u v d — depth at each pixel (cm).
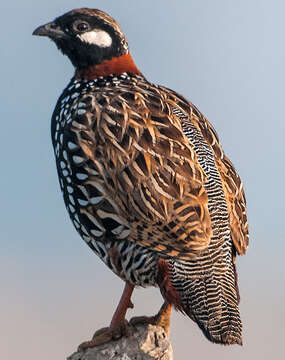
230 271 1130
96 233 1187
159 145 1145
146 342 1154
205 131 1216
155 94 1225
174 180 1124
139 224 1134
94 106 1191
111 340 1179
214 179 1154
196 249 1105
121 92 1216
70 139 1180
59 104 1258
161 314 1216
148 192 1125
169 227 1114
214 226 1124
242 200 1204
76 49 1288
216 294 1107
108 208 1158
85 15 1289
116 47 1288
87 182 1166
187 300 1115
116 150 1149
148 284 1182
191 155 1147
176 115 1197
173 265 1123
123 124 1162
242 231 1183
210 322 1098
